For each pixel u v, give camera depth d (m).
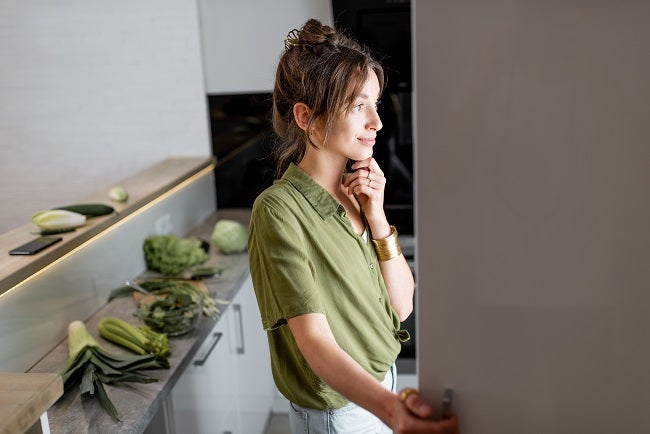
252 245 1.36
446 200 0.76
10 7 3.44
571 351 0.79
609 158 0.73
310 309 1.24
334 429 1.45
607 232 0.75
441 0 0.72
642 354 0.78
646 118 0.72
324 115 1.31
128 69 3.49
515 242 0.76
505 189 0.75
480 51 0.72
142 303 2.21
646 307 0.77
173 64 3.47
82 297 2.31
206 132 3.55
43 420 1.30
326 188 1.40
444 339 0.80
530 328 0.79
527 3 0.71
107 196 2.76
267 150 3.53
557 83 0.72
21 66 3.51
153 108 3.54
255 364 2.92
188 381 2.06
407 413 0.83
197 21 3.40
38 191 3.67
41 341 2.08
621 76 0.72
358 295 1.39
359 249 1.42
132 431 1.64
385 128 3.21
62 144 3.60
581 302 0.77
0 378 1.32
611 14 0.71
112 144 3.59
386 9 3.06
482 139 0.74
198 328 2.21
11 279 1.84
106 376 1.85
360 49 1.37
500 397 0.81
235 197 3.63
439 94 0.74
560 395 0.80
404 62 3.12
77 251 2.27
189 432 2.07
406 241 3.20
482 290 0.78
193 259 2.77
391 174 3.27
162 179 3.03
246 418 2.77
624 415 0.80
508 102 0.73
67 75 3.51
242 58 3.44
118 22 3.44
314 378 1.40
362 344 1.41
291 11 3.36
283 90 1.40
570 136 0.73
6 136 3.60
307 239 1.34
